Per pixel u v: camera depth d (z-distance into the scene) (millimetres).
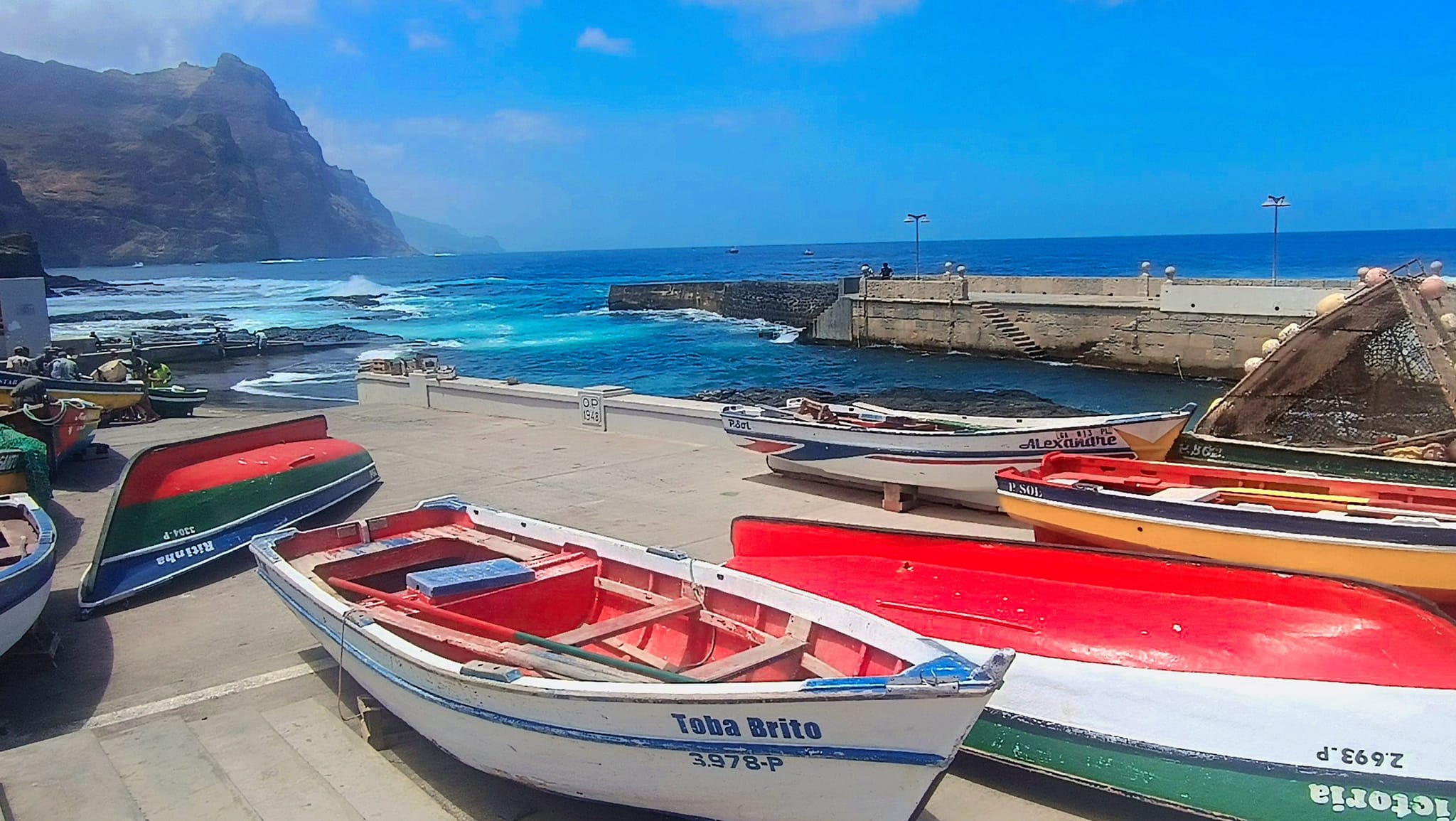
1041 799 5492
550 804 5426
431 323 68625
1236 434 12680
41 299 26062
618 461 14641
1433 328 11516
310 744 6133
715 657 6047
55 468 14078
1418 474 9164
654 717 4531
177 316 74750
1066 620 5645
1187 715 5055
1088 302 37969
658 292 70812
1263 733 4887
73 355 33781
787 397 33594
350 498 12336
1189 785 5055
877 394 34312
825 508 11664
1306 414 12297
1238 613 5316
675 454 15055
